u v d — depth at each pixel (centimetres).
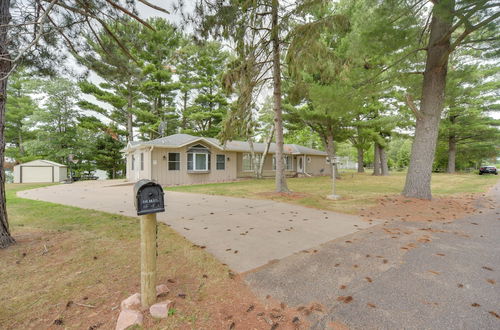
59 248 332
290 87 1015
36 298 210
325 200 759
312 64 694
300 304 206
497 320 182
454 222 476
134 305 196
